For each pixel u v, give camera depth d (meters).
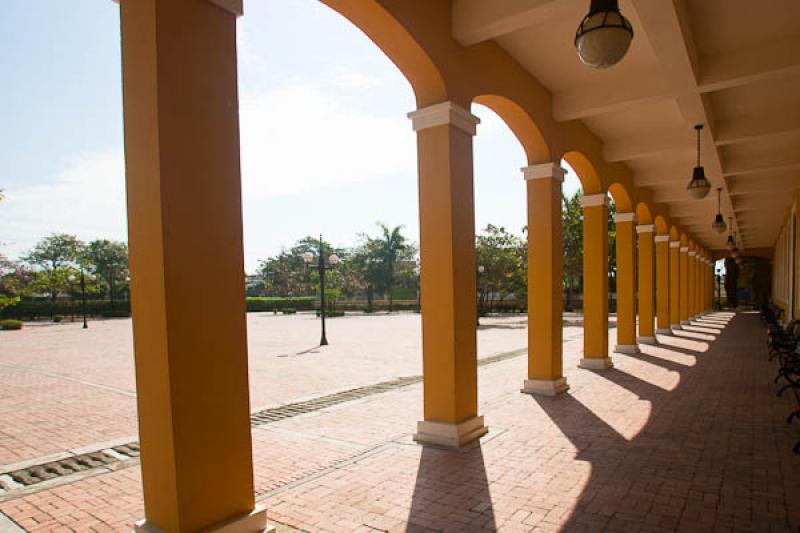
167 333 2.79
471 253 5.45
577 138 8.34
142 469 3.00
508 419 6.04
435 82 5.08
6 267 42.53
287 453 5.02
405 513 3.58
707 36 5.60
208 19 3.06
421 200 5.34
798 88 7.10
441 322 5.20
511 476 4.24
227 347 3.11
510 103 6.30
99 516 3.77
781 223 19.42
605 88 6.93
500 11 4.85
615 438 5.25
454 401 5.12
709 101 7.39
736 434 5.34
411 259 47.88
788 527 3.28
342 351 13.88
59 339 19.83
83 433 6.02
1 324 27.47
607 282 9.56
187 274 2.90
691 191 7.73
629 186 11.26
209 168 3.04
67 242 52.81
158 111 2.78
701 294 25.88
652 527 3.31
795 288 14.02
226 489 3.09
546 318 7.40
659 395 7.29
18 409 7.31
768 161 10.24
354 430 5.82
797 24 5.37
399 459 4.74
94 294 52.69
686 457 4.64
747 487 3.93
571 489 3.95
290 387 8.66
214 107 3.08
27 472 4.74
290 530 3.38
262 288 67.31
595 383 8.18
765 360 10.50
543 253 7.39
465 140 5.41
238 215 3.20
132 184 2.93
